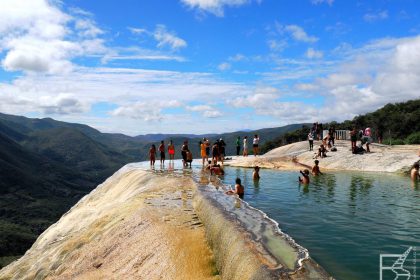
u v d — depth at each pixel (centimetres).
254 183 2438
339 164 3269
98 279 1243
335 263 988
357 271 932
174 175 2606
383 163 3022
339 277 896
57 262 1575
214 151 3019
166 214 1564
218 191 1859
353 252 1070
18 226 13500
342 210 1622
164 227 1393
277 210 1627
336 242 1165
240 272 890
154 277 1113
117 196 2636
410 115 6444
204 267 1085
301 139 8138
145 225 1470
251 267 861
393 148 3488
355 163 3183
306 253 941
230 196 1722
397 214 1539
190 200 1825
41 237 2300
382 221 1426
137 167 3412
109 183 3180
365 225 1368
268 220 1277
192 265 1102
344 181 2494
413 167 2619
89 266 1388
